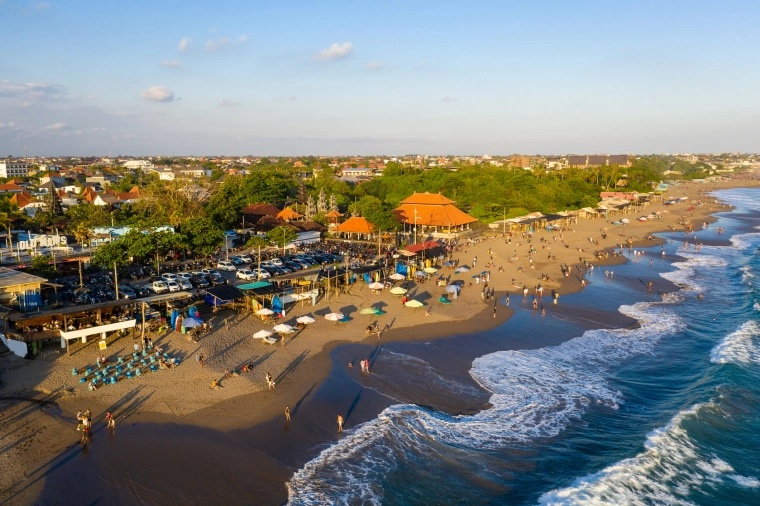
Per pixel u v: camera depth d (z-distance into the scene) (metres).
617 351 55.47
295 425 37.94
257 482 31.31
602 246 119.25
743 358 52.66
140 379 43.34
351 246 106.88
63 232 105.75
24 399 39.41
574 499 30.58
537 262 99.38
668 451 35.91
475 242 116.56
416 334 58.22
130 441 34.88
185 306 59.53
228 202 117.94
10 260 79.12
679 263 103.25
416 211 124.31
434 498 30.72
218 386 43.03
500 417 40.50
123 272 76.75
